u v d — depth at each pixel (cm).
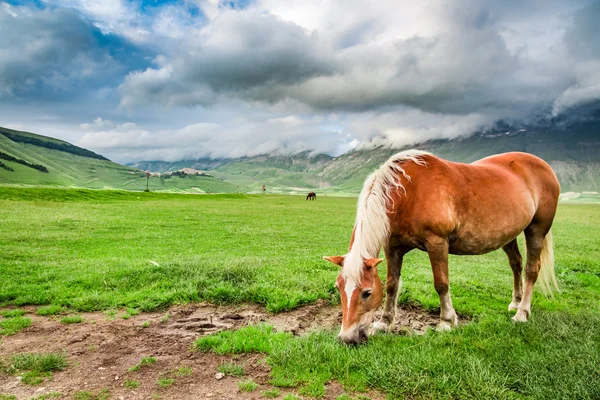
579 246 1819
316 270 1039
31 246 1459
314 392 412
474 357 462
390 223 575
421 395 405
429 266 1205
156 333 606
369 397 410
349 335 489
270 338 555
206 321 665
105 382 445
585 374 421
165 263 1032
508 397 393
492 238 616
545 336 550
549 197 707
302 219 3278
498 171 656
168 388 433
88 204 4053
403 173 583
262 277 910
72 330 615
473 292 852
